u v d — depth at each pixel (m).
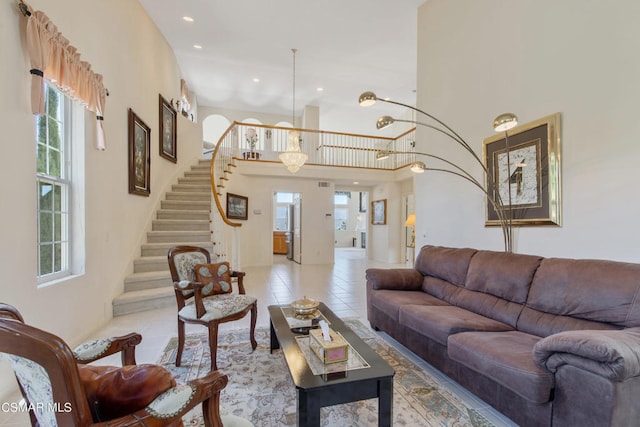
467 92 3.53
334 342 1.66
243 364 2.41
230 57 6.28
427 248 3.50
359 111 9.76
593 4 2.30
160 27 5.19
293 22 4.95
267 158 8.91
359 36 5.35
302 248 8.09
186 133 6.82
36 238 2.25
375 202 9.16
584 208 2.36
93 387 0.97
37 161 2.46
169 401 0.91
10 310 0.97
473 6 3.45
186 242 4.82
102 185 3.30
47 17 2.24
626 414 1.29
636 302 1.66
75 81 2.59
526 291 2.26
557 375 1.47
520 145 2.86
